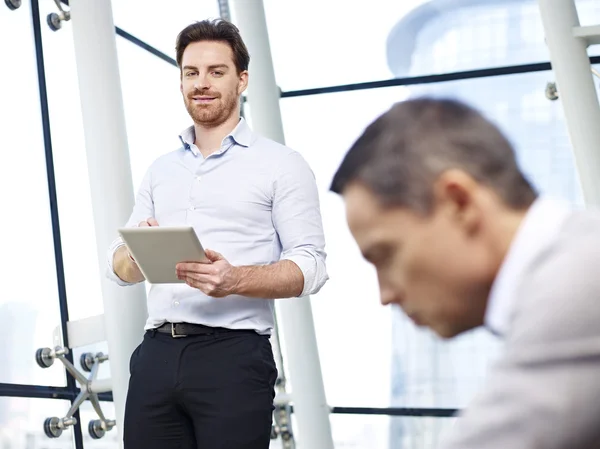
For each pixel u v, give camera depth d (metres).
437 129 0.87
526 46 5.32
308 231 2.88
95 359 4.32
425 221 0.85
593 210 0.90
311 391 5.00
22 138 4.02
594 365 0.80
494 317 0.86
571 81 4.51
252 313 2.79
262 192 2.88
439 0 5.45
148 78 5.12
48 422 3.93
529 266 0.85
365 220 0.87
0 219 3.83
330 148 5.55
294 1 5.66
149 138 5.06
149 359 2.79
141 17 5.11
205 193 2.89
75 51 4.23
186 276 2.56
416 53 5.46
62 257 4.19
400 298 0.88
